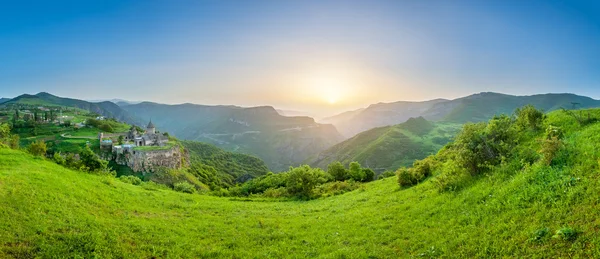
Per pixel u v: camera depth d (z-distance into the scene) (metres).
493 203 16.50
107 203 22.14
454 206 18.80
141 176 108.69
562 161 17.31
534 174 17.16
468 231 14.67
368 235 17.91
